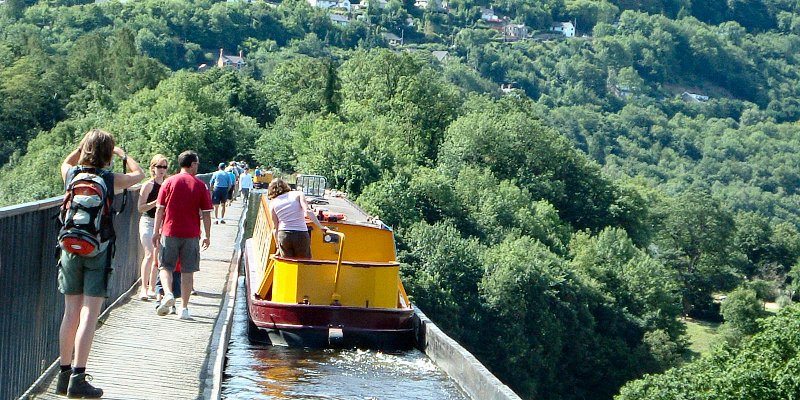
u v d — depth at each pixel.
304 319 14.82
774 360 29.36
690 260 113.00
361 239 16.91
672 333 76.19
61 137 96.25
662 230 114.00
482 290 65.12
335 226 16.77
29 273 9.23
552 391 64.81
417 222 72.31
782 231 131.62
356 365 13.84
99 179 8.41
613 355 69.31
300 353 14.37
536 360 63.44
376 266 15.33
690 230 113.69
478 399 11.58
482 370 11.70
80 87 120.19
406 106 107.06
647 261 79.06
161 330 13.15
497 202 83.75
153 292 15.91
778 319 30.30
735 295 89.56
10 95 111.75
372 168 81.19
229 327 14.37
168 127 83.69
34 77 116.75
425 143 105.88
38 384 9.64
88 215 8.27
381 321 15.05
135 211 16.88
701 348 86.94
